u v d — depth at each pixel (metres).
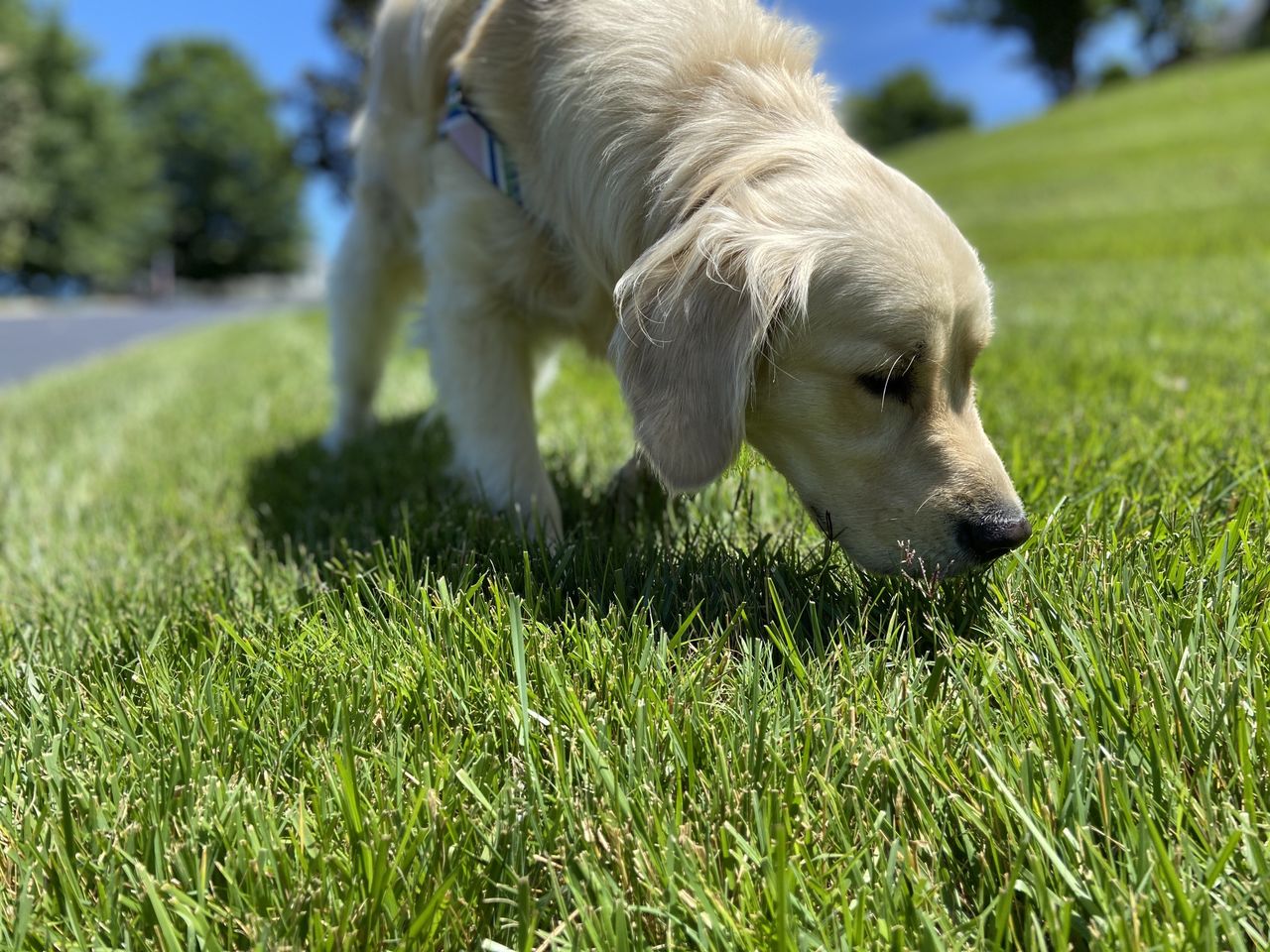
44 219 11.64
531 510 0.68
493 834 0.36
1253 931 0.30
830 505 0.54
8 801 0.40
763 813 0.36
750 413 0.55
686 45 0.60
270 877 0.35
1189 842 0.32
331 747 0.42
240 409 1.45
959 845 0.35
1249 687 0.40
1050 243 3.40
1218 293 1.81
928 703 0.42
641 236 0.58
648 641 0.46
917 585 0.51
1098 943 0.30
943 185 6.26
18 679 0.51
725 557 0.57
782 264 0.49
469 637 0.49
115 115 12.55
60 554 0.78
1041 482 0.65
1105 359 1.19
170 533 0.80
